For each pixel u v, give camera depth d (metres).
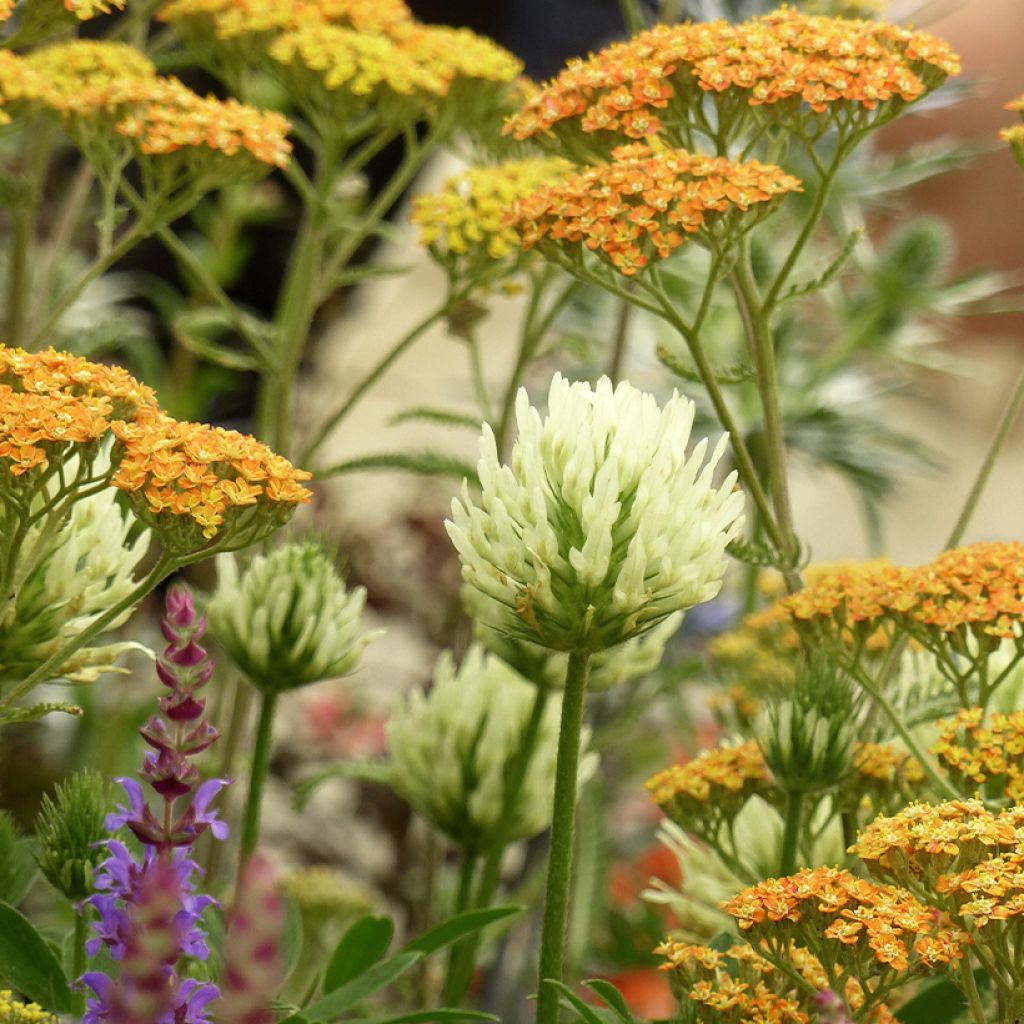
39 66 1.07
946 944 0.86
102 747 1.19
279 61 1.09
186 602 0.85
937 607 0.95
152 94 1.03
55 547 0.92
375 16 1.11
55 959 0.89
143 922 0.83
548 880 0.90
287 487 0.88
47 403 0.87
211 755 1.09
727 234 0.96
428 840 1.10
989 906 0.85
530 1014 1.09
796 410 1.34
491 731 1.03
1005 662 1.00
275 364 1.11
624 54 0.99
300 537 1.45
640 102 0.97
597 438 0.89
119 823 0.86
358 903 1.09
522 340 1.11
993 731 0.93
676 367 0.98
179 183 1.04
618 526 0.89
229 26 1.10
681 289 1.33
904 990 0.95
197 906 0.85
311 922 1.08
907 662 1.02
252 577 0.99
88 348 1.13
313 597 0.98
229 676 1.10
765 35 0.98
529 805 1.04
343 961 0.92
